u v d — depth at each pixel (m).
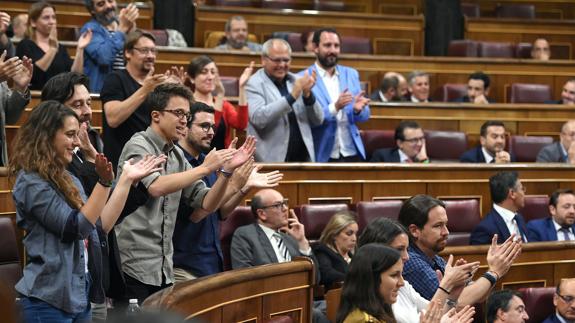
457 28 23.06
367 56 19.27
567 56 23.41
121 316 2.22
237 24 18.27
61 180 6.55
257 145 12.73
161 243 8.21
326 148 13.44
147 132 8.39
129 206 7.80
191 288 6.85
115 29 14.71
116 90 10.26
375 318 7.11
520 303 10.31
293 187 12.71
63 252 6.47
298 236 10.65
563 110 17.50
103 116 10.19
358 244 8.67
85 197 7.02
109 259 7.37
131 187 7.75
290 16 21.55
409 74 18.27
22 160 6.54
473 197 13.94
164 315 2.16
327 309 9.73
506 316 10.28
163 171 8.40
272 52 12.85
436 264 9.49
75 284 6.54
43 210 6.41
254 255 10.27
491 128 15.16
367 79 19.31
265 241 10.38
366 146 15.38
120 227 8.14
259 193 10.51
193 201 8.66
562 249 12.15
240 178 8.60
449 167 13.73
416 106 16.78
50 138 6.55
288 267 8.55
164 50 17.00
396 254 7.25
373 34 22.12
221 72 17.41
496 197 12.55
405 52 22.36
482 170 13.95
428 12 22.91
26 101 9.78
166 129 8.32
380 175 13.30
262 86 12.83
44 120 6.57
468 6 24.34
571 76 20.31
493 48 21.81
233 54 17.45
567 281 11.06
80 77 8.13
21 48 13.61
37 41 13.79
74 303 6.47
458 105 16.92
